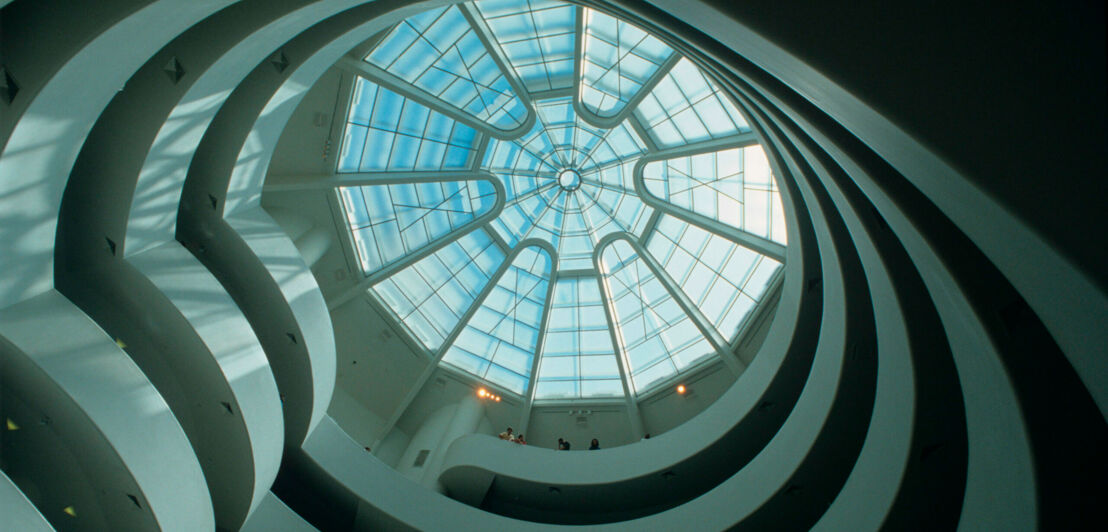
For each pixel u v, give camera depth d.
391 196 18.83
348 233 18.48
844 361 11.00
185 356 10.27
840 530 10.43
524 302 22.20
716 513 14.25
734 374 19.14
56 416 8.03
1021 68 2.70
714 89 15.88
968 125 2.75
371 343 20.52
